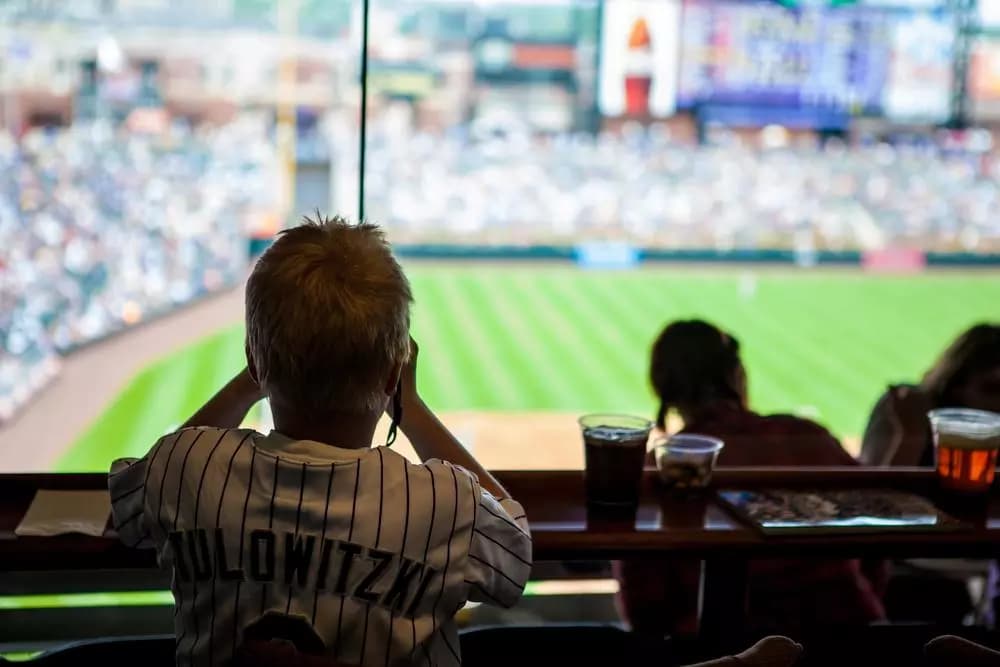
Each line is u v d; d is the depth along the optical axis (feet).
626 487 4.01
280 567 2.90
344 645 2.89
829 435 5.74
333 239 3.01
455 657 3.15
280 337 2.92
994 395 6.96
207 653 2.94
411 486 2.99
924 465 6.61
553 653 4.24
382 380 3.06
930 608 6.67
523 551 3.21
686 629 5.16
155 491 3.05
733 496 4.25
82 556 3.52
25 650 6.29
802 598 4.86
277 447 3.03
